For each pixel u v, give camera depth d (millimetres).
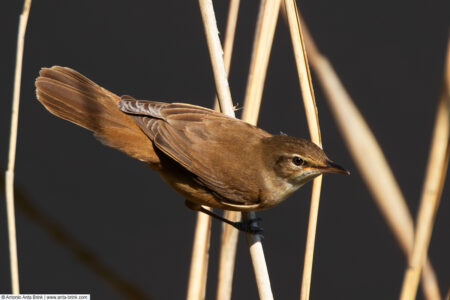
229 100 8102
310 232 7031
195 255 8031
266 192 7855
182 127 8000
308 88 7363
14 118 7332
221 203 8023
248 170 7836
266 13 7992
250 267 12734
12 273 7262
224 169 7844
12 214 7293
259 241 7688
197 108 8266
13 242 7281
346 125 8555
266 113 13672
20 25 7336
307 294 6895
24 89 13828
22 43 7344
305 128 13562
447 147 6648
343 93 8734
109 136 7902
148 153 7965
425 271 7879
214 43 7941
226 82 8062
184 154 7863
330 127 13570
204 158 7883
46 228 12711
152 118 7977
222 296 8125
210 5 7996
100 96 8016
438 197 6641
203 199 8086
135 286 12500
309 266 6938
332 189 13297
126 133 7910
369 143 8477
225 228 8242
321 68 8812
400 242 8094
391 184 8312
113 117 7934
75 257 12625
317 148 7504
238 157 7879
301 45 7309
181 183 8086
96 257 12625
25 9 7367
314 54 8906
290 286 12461
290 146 7633
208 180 7875
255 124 8297
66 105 7871
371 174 8336
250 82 8164
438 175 6656
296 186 7934
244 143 7961
